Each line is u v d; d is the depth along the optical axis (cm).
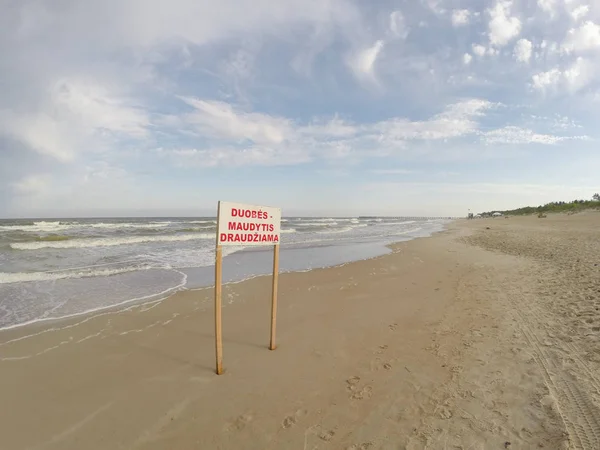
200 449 273
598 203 5197
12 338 511
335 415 313
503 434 277
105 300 722
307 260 1353
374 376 384
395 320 582
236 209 397
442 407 318
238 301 719
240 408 328
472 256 1395
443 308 642
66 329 549
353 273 1048
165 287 845
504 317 564
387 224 5959
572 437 268
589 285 700
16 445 279
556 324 509
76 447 277
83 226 3481
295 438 283
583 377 354
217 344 393
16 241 1750
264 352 456
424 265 1194
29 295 755
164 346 480
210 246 1798
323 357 438
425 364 408
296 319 596
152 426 303
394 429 289
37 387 369
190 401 340
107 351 463
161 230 2997
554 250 1332
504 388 345
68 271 1015
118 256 1365
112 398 347
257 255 1502
